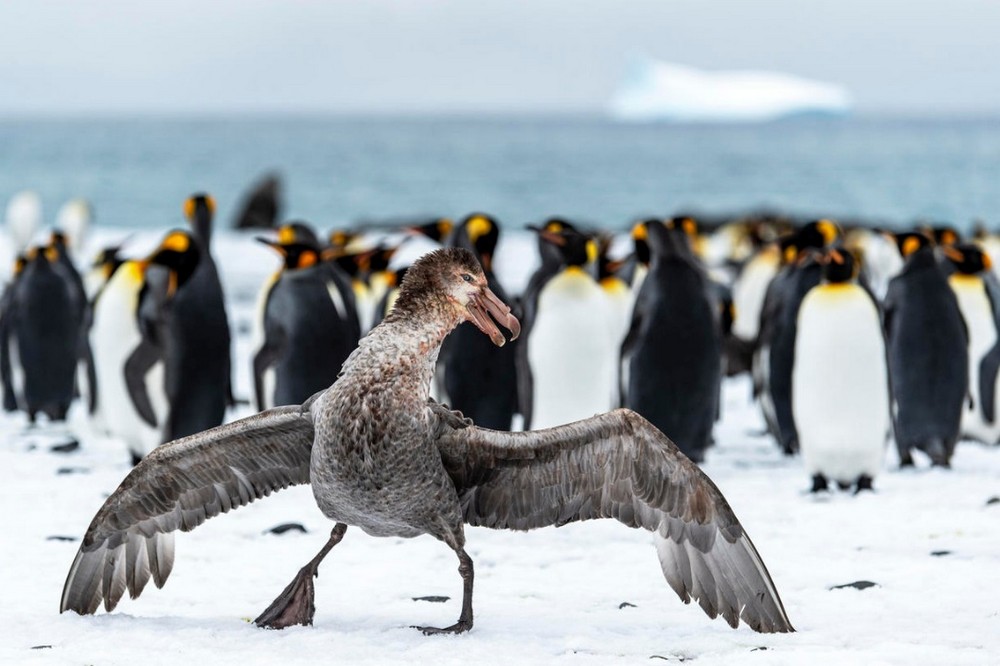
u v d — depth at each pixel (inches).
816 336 530.0
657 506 278.4
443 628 295.1
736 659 272.1
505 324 273.7
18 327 752.3
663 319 601.9
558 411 613.6
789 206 4111.7
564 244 616.4
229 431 277.4
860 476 532.7
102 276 920.3
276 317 633.0
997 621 308.3
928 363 598.9
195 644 281.7
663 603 333.4
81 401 898.7
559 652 281.1
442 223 893.2
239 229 2797.7
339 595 343.3
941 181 5246.1
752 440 708.0
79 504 466.9
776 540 418.0
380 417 266.4
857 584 348.2
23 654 272.4
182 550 397.4
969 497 504.7
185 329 603.8
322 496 276.5
